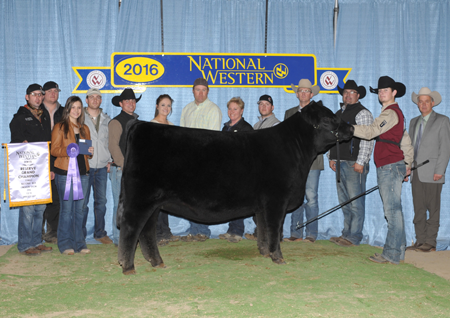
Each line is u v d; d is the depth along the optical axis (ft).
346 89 15.30
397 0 17.06
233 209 11.93
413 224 16.92
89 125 15.17
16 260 13.35
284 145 12.49
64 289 10.37
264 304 9.28
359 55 17.20
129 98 14.83
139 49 16.75
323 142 12.92
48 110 15.03
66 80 16.55
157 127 11.49
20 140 13.87
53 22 16.55
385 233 16.84
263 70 17.15
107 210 16.80
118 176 15.01
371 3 17.12
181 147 11.37
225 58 17.03
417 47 17.11
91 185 15.83
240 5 17.03
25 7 16.35
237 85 17.12
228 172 11.62
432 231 15.84
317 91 16.39
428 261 14.20
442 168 15.48
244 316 8.57
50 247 14.60
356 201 15.52
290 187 12.41
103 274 11.73
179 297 9.74
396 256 13.08
